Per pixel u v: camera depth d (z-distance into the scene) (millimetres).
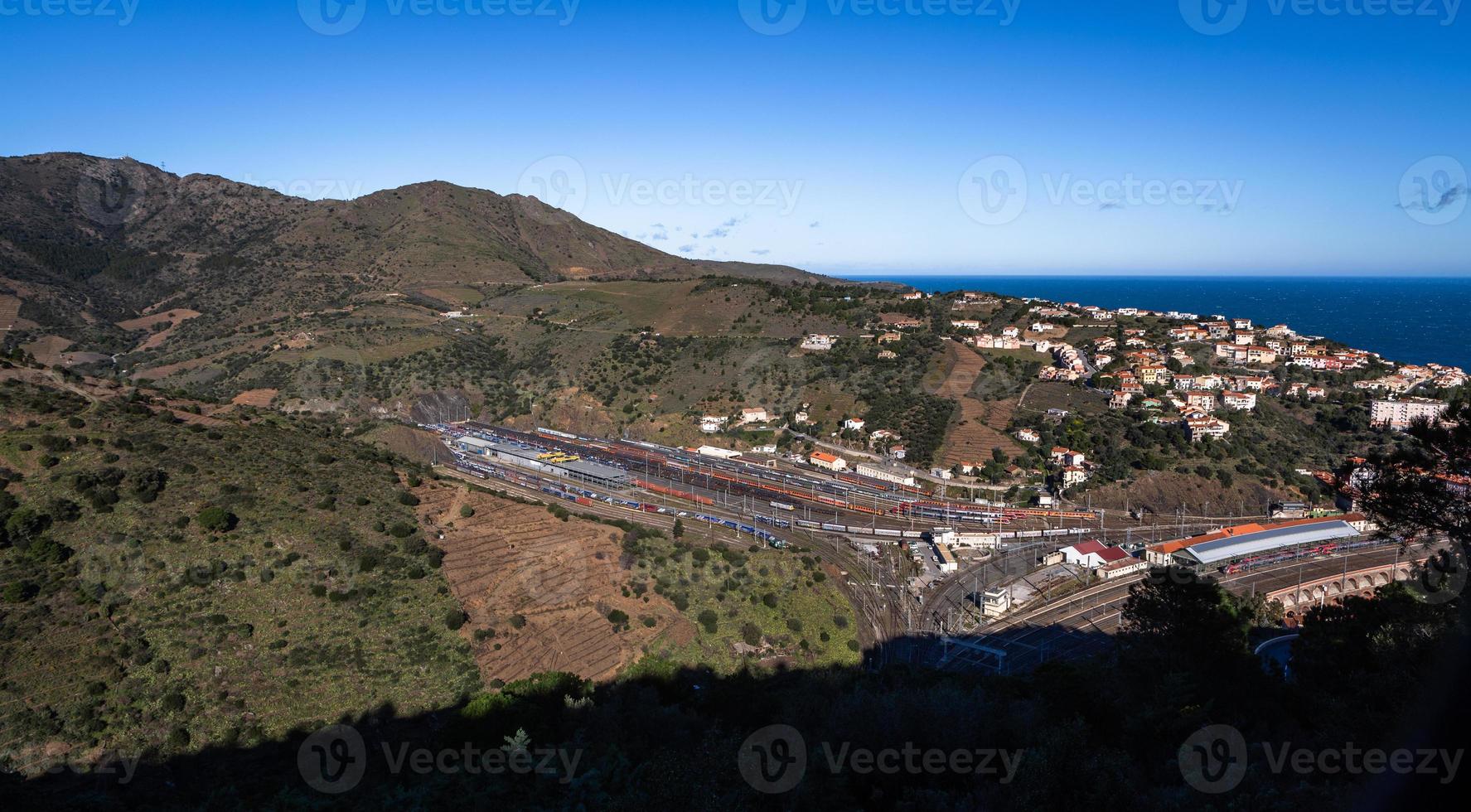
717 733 31016
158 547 52406
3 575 46469
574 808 25547
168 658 45500
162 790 37812
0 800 34562
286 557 55125
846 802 26641
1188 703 32750
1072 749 23562
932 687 44156
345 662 48844
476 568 61688
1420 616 34688
